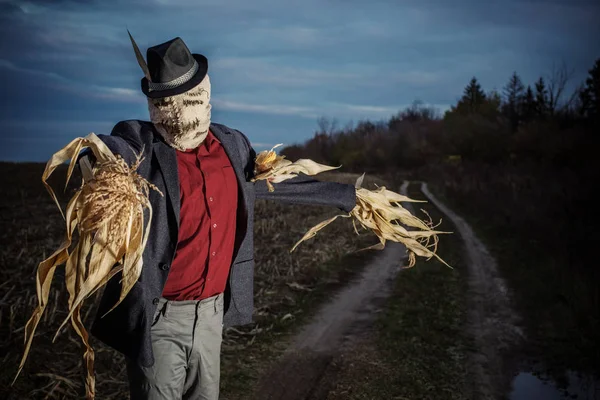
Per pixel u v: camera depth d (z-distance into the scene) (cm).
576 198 1852
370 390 557
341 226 1538
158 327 247
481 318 823
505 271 1124
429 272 1095
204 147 257
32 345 522
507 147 4747
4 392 437
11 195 1534
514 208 1941
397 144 7500
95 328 246
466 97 9288
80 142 212
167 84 235
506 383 600
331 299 881
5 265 762
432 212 2277
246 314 274
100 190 207
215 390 266
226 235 257
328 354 646
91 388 235
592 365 653
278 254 1117
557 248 1250
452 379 600
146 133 243
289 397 532
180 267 247
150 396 248
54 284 696
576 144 3198
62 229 1077
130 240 216
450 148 6544
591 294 884
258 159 277
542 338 741
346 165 7756
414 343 698
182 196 245
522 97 5878
